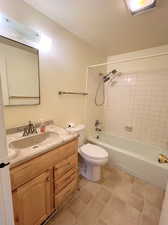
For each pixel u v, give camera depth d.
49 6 1.28
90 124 2.63
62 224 1.20
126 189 1.67
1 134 0.56
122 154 2.05
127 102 2.61
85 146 1.95
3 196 0.62
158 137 2.31
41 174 1.03
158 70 2.20
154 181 1.75
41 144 1.13
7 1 1.10
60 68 1.74
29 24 1.29
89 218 1.27
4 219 0.64
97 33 1.80
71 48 1.86
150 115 2.36
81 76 2.17
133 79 2.49
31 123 1.38
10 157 0.81
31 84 1.42
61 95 1.84
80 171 1.97
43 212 1.11
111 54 2.65
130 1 1.16
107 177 1.90
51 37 1.53
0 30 1.10
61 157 1.22
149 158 1.88
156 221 1.25
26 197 0.93
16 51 1.24
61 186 1.27
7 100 1.23
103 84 2.82
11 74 1.23
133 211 1.35
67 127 1.92
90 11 1.33
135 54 2.42
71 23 1.57
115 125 2.85
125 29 1.65
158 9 1.25
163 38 1.85
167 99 2.16
